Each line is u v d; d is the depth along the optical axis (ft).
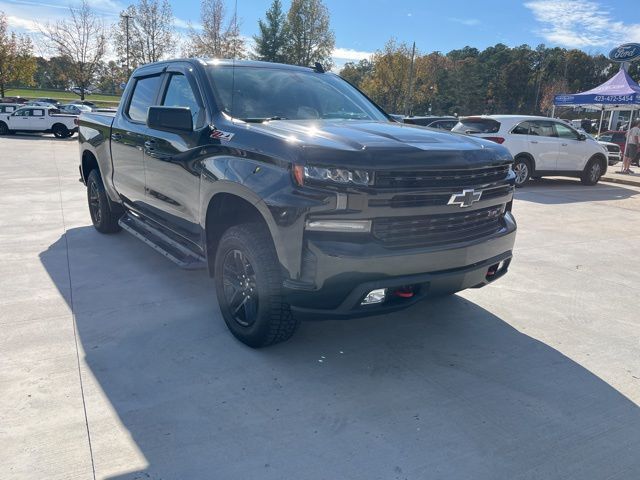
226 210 12.09
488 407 9.68
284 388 10.09
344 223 9.46
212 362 10.98
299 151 9.63
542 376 10.87
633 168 66.03
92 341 11.75
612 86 61.67
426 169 9.81
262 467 7.91
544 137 41.01
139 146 15.31
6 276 15.84
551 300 15.30
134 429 8.70
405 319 13.55
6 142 72.64
